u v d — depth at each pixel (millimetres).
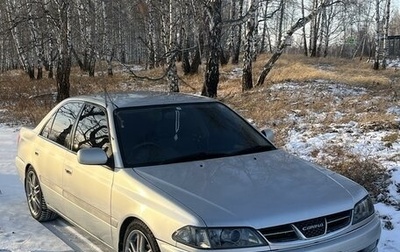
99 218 4410
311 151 8961
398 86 19469
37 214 5871
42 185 5645
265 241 3316
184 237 3373
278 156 4578
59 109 5758
